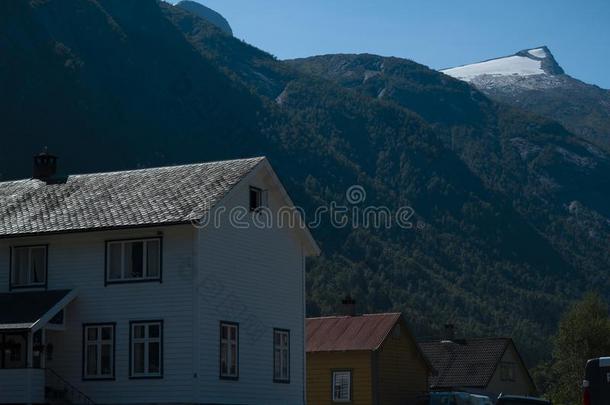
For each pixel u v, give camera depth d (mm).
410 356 65688
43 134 168625
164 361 42094
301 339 50156
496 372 81625
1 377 41500
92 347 43531
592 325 99250
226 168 46969
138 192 46125
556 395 97062
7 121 163500
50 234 43906
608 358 31328
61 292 43969
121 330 43062
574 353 99250
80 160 172125
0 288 45281
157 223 42031
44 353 42312
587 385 31453
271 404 46844
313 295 147250
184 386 41594
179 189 45438
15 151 158125
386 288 191750
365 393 61375
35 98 175625
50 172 51844
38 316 41656
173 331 42188
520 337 199500
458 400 54406
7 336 44188
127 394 42500
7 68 175000
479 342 84125
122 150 189250
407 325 65375
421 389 66062
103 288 43688
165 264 42750
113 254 43906
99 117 193125
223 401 43188
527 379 85312
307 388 63125
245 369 45094
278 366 47938
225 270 44188
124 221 43062
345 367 62219
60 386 43562
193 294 42031
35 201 47812
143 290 42938
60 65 194000
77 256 44438
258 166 46750
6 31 187875
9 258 45406
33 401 41156
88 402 42906
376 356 61562
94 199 46438
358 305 165375
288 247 49969
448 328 88375
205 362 42188
